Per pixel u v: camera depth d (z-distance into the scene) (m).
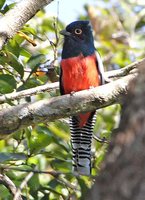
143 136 5.45
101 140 11.66
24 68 12.01
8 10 11.28
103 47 17.12
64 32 12.79
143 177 5.32
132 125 5.54
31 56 11.59
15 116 8.91
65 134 13.45
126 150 5.45
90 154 11.56
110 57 16.89
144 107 5.58
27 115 8.95
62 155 11.48
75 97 9.02
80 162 11.48
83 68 11.81
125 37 17.61
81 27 12.80
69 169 11.37
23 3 10.62
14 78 11.00
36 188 10.51
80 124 11.57
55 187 10.77
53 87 11.17
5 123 8.93
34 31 12.08
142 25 18.12
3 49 11.21
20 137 10.80
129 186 5.31
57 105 9.02
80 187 9.28
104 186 5.36
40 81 11.88
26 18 10.62
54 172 8.88
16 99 10.45
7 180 9.62
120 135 5.54
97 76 11.93
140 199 5.25
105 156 5.57
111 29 17.75
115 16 17.97
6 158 9.92
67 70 11.86
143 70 5.75
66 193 11.06
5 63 11.43
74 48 12.09
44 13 15.10
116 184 5.33
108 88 9.09
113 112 14.38
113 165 5.42
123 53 16.88
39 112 8.95
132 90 5.71
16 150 11.20
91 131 11.66
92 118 11.57
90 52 12.05
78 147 11.60
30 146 10.34
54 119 9.09
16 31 10.55
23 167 10.23
